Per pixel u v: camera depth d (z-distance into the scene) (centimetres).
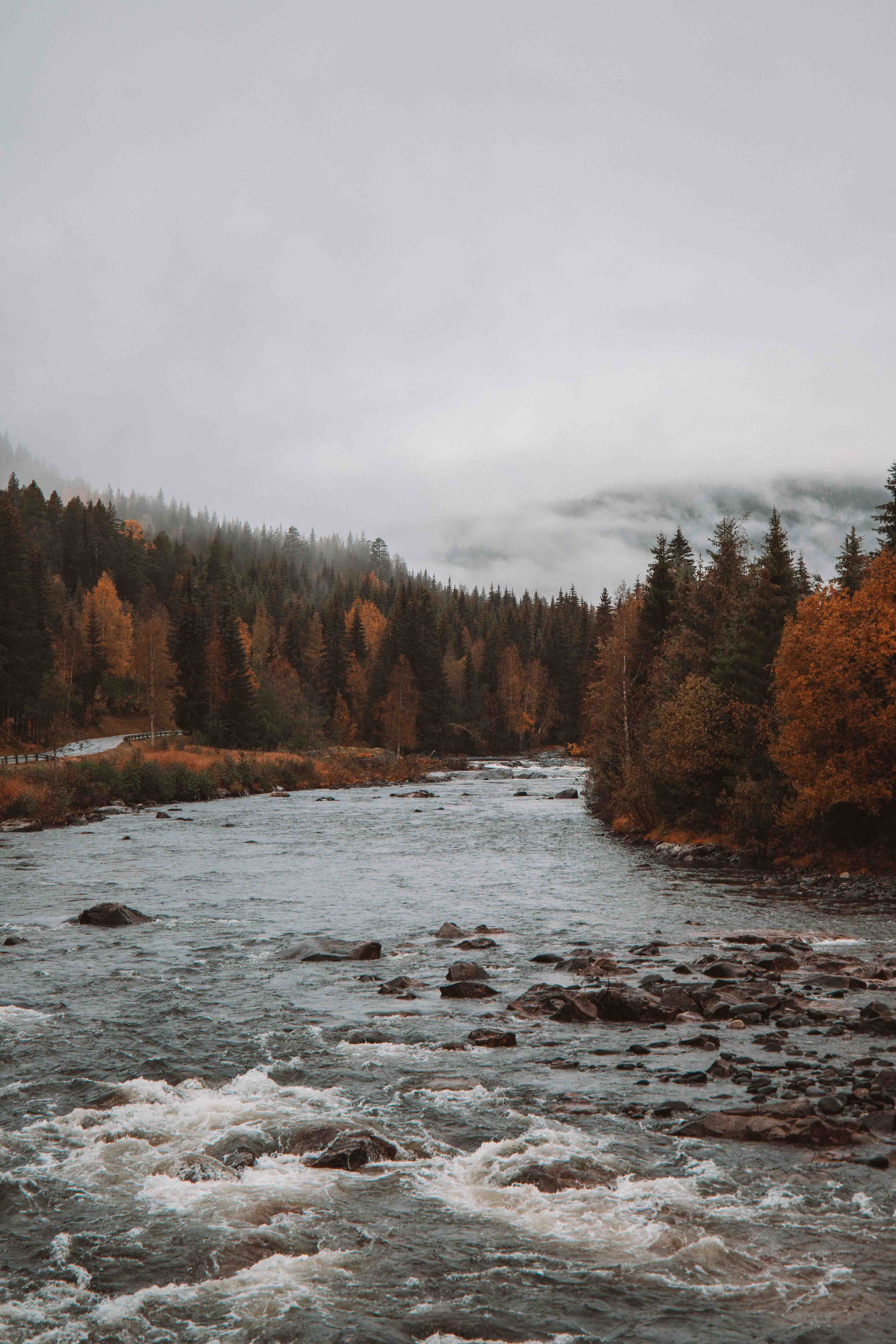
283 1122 1057
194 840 4372
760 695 4103
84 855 3788
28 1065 1258
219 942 2117
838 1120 1026
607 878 3219
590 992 1587
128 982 1734
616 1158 946
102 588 15262
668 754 4197
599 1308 689
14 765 6506
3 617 8900
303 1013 1529
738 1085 1155
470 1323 675
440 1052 1312
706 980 1748
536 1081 1188
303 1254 777
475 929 2284
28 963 1894
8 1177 922
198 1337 663
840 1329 657
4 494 10800
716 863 3619
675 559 6812
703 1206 845
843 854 3309
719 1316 678
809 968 1839
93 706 12775
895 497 5003
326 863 3559
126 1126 1046
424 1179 911
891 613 3148
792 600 4288
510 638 18175
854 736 3250
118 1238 804
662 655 5481
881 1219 815
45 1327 677
